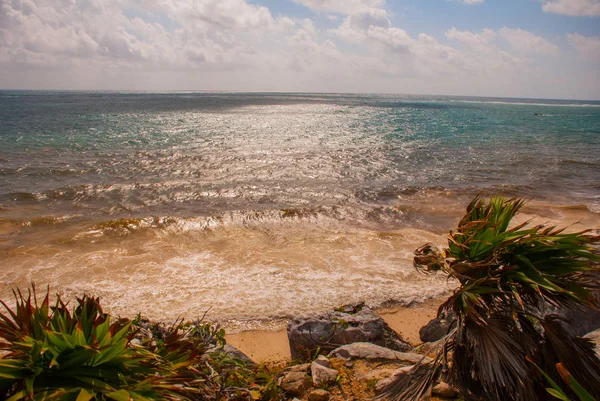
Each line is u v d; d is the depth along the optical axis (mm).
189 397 3006
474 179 18438
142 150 24250
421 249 4004
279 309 7238
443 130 39469
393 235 11031
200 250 9805
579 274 3525
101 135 30438
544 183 17906
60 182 16547
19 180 16672
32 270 8578
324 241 10562
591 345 3482
